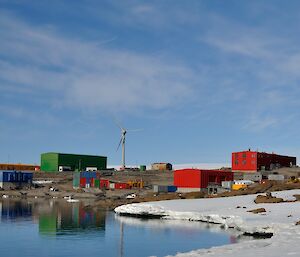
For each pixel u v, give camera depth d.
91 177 171.25
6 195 158.38
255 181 136.50
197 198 100.94
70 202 127.69
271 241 39.25
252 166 163.50
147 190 153.50
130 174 198.38
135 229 63.78
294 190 98.94
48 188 172.12
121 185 163.12
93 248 48.53
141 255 44.25
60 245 50.50
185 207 80.00
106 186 167.38
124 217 82.25
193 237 55.09
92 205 112.62
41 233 60.44
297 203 74.31
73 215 86.94
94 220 77.00
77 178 173.12
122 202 111.81
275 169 168.38
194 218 73.06
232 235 56.12
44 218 80.62
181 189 131.50
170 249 47.22
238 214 66.69
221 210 73.50
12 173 179.25
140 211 82.88
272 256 29.16
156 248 48.06
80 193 154.50
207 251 34.06
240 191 104.62
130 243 51.53
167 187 132.75
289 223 53.22
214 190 124.31
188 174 130.25
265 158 167.50
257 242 39.00
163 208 80.38
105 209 100.88
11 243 52.06
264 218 59.50
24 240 54.28
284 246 34.69
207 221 70.50
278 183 112.25
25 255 44.69
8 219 78.88
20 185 180.75
